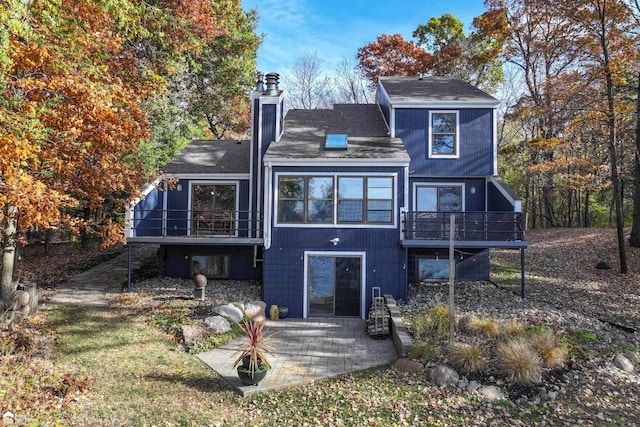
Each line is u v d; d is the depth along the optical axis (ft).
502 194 48.34
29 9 25.67
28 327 34.83
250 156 55.06
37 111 26.84
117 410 23.49
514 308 40.42
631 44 53.47
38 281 51.57
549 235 83.97
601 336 33.50
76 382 25.86
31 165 30.12
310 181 44.83
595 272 56.03
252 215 52.85
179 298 44.24
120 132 35.01
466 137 52.37
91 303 42.96
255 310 41.52
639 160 64.13
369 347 34.63
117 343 33.24
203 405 24.54
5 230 34.17
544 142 70.69
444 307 37.93
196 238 45.85
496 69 107.65
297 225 44.70
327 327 40.68
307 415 23.59
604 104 58.44
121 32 43.60
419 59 109.09
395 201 44.32
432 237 45.80
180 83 79.51
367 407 24.36
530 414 23.61
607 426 22.54
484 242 43.70
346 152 46.01
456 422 22.82
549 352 28.71
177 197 54.75
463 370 27.58
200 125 95.04
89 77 31.42
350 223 44.55
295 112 63.67
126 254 69.72
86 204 38.58
